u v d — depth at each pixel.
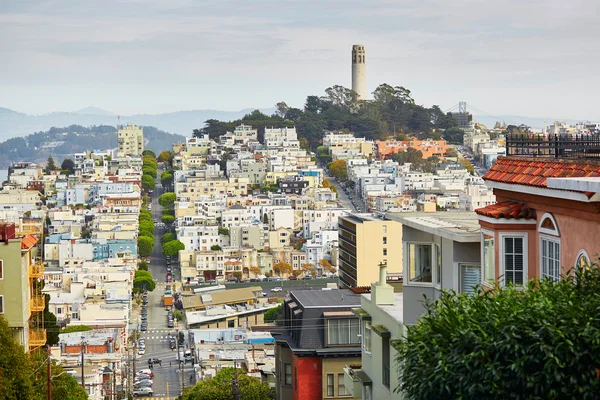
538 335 29.70
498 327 30.77
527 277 38.91
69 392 119.38
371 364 66.12
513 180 39.84
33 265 94.62
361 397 68.44
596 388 28.88
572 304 30.25
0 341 72.31
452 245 48.25
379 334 61.12
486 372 30.41
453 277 48.12
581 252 35.00
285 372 89.44
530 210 39.41
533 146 41.41
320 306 83.38
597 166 35.34
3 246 84.88
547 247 38.06
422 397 32.50
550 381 29.27
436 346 32.03
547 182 35.28
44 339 93.56
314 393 81.25
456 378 31.11
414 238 52.50
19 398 72.62
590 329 29.03
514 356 30.12
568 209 36.00
